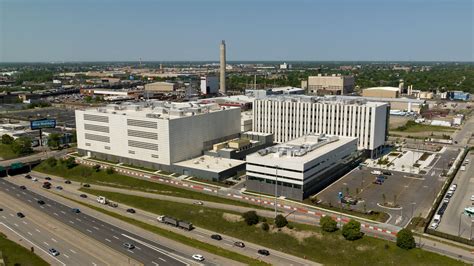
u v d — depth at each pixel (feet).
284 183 489.67
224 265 344.28
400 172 597.11
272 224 411.13
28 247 377.50
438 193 503.61
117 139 650.84
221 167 577.43
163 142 593.83
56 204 495.00
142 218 450.71
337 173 569.64
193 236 402.72
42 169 651.25
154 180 564.71
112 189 546.67
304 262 349.41
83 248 376.48
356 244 364.17
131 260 353.92
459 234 386.52
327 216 395.34
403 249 350.23
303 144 569.64
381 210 447.01
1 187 563.48
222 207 463.83
